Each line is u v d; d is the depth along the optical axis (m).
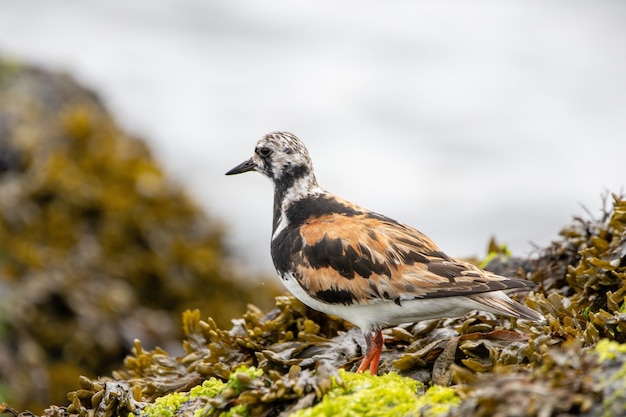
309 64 33.31
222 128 27.48
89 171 14.85
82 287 12.98
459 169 26.25
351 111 29.56
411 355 5.92
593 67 32.25
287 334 6.99
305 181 7.67
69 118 15.71
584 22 36.28
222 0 37.25
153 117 27.72
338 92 30.86
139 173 15.24
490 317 7.04
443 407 4.84
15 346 11.80
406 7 38.25
